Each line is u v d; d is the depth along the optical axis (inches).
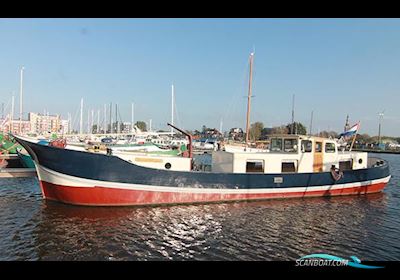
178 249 371.2
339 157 685.9
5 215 480.4
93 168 502.6
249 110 995.9
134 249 366.9
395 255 372.8
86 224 443.5
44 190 542.9
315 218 514.0
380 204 625.0
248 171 609.6
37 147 507.5
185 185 550.3
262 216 513.7
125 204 524.4
